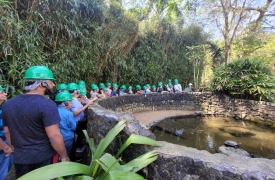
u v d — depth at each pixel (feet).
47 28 11.34
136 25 20.95
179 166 4.04
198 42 30.83
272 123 16.28
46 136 4.12
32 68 4.20
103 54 16.81
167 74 27.09
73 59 13.41
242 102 19.22
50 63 11.30
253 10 28.60
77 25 13.48
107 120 6.06
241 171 3.51
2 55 8.53
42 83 4.15
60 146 4.09
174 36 27.66
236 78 19.89
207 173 3.76
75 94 8.16
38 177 3.20
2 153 5.45
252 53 34.73
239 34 31.63
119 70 19.57
